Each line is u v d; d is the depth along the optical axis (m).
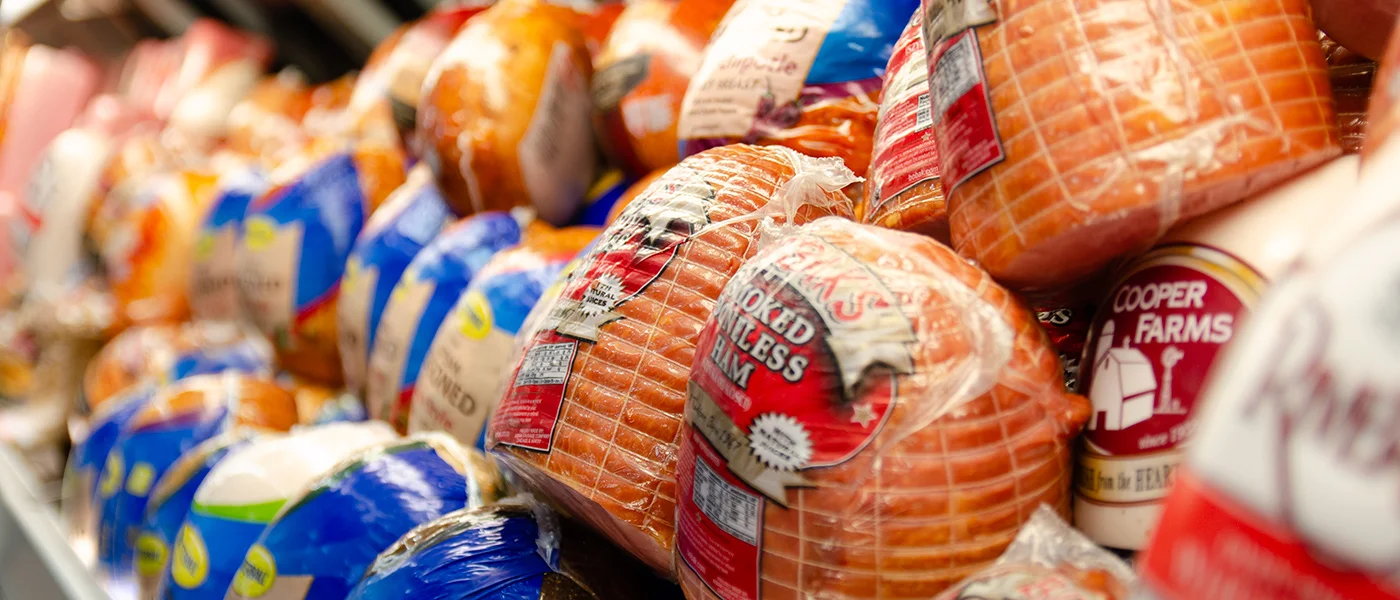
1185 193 0.62
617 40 1.57
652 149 1.49
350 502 1.08
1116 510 0.65
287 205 1.93
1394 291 0.35
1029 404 0.66
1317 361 0.37
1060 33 0.64
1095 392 0.68
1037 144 0.65
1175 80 0.62
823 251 0.70
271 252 1.92
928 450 0.63
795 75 1.12
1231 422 0.39
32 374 2.96
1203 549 0.39
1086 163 0.63
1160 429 0.64
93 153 3.17
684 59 1.44
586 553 0.96
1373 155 0.47
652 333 0.83
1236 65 0.62
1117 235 0.65
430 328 1.46
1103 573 0.62
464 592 0.89
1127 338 0.67
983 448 0.64
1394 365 0.35
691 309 0.83
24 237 3.17
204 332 2.24
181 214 2.58
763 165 0.92
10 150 3.70
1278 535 0.37
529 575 0.90
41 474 2.74
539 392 0.86
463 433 1.26
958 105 0.70
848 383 0.64
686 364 0.82
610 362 0.84
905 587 0.64
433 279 1.47
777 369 0.66
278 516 1.14
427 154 1.62
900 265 0.68
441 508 1.07
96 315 2.58
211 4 3.78
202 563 1.26
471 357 1.26
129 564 1.69
